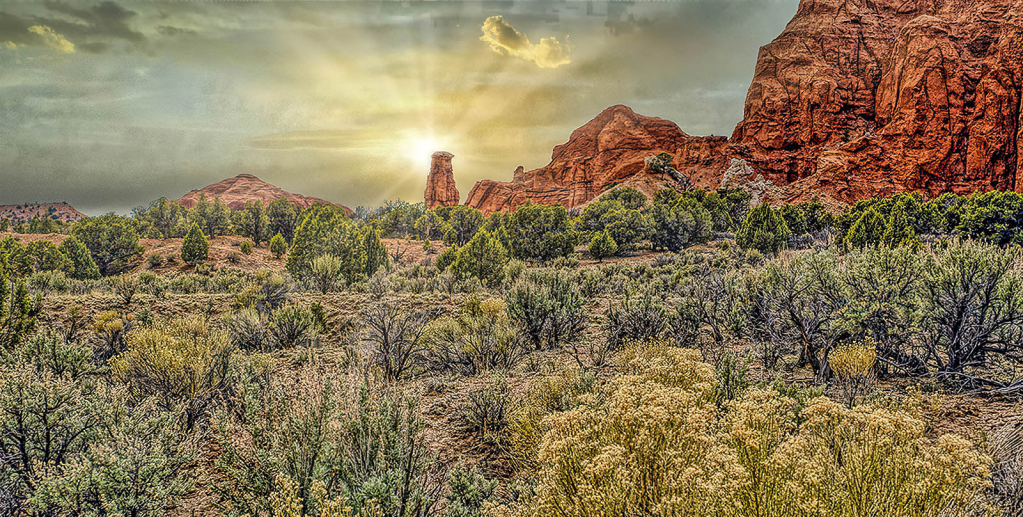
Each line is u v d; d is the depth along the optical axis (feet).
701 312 29.86
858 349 17.83
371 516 10.55
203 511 13.44
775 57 455.22
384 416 13.76
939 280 20.29
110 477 11.82
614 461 8.54
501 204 652.89
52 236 199.62
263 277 72.64
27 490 12.43
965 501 8.13
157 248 180.04
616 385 13.70
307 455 12.60
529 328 32.99
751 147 432.66
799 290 23.70
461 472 13.73
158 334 21.39
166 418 15.31
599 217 196.13
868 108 409.49
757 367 22.89
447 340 31.19
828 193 335.88
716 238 167.53
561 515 9.08
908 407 13.21
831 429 9.77
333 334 43.50
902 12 455.22
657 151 589.32
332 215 209.77
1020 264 20.92
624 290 52.90
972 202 142.20
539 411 16.02
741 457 8.73
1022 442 12.28
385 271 90.84
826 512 7.69
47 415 14.24
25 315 32.89
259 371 22.17
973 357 20.15
